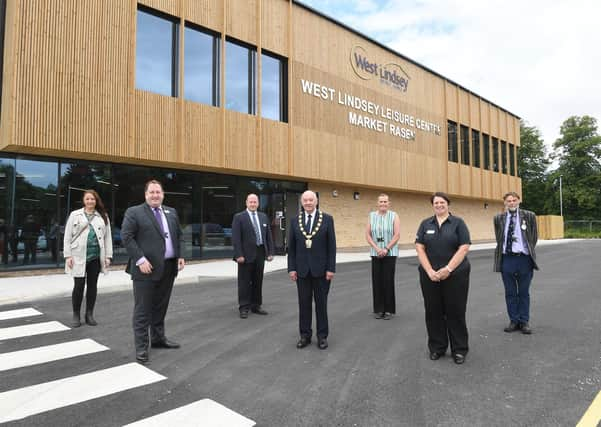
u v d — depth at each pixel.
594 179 50.19
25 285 8.71
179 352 4.69
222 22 13.15
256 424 2.98
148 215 4.65
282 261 13.99
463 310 4.30
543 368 4.11
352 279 10.39
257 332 5.54
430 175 21.91
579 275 11.09
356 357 4.50
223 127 12.88
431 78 22.53
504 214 5.69
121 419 3.07
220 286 9.38
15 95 9.24
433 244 4.40
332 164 16.58
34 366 4.22
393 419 3.05
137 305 4.46
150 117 11.39
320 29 16.53
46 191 10.73
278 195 16.02
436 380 3.81
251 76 14.26
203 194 13.77
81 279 5.88
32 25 9.50
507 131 29.33
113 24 10.80
